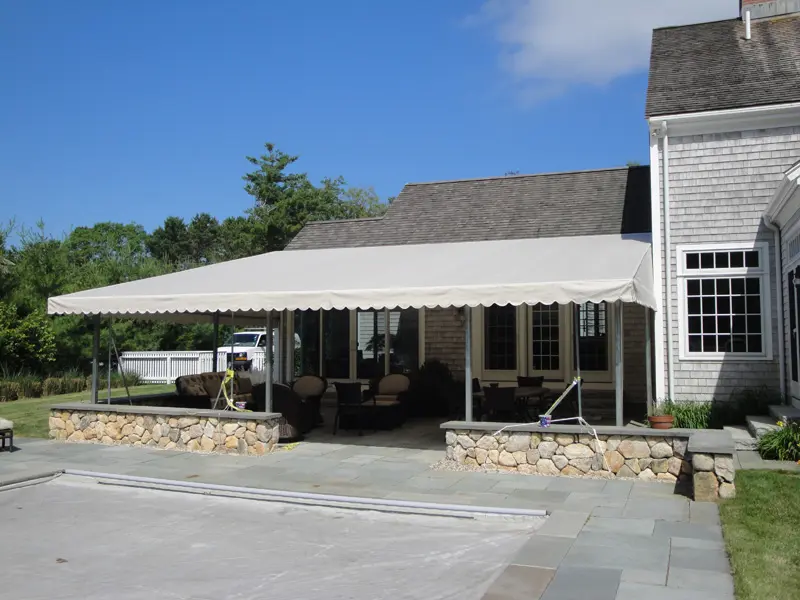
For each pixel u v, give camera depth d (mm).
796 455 12305
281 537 9258
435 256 17359
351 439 16750
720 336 15906
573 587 6910
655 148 16516
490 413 17578
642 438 11977
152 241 98125
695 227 16156
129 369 34656
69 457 14555
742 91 16188
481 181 24516
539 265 14031
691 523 9164
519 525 9664
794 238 13922
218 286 15359
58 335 31531
